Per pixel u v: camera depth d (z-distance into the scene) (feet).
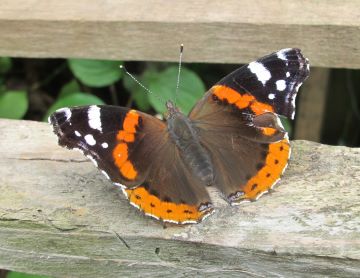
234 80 0.57
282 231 0.51
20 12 0.72
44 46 0.74
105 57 0.73
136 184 0.53
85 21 0.71
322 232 0.51
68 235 0.54
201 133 0.58
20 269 0.57
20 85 0.93
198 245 0.51
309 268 0.51
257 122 0.56
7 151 0.59
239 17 0.69
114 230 0.53
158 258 0.53
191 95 0.82
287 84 0.56
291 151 0.57
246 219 0.52
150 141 0.56
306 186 0.54
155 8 0.71
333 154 0.57
